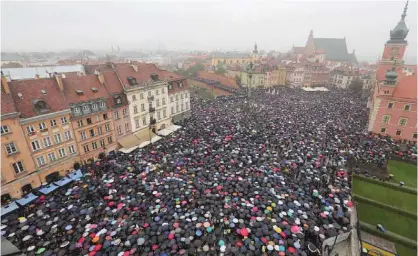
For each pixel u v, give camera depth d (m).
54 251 29.30
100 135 55.44
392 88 66.12
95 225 33.38
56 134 46.97
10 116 39.31
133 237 31.20
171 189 41.91
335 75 162.62
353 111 92.25
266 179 44.41
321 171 48.38
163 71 76.81
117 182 44.25
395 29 99.81
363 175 49.78
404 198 44.44
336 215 35.91
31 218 35.16
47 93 46.94
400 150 60.25
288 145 59.81
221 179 44.50
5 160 39.75
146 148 59.94
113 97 57.44
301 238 31.41
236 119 79.56
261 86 153.88
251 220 34.25
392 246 33.88
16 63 163.12
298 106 98.75
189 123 77.12
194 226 33.31
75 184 44.56
